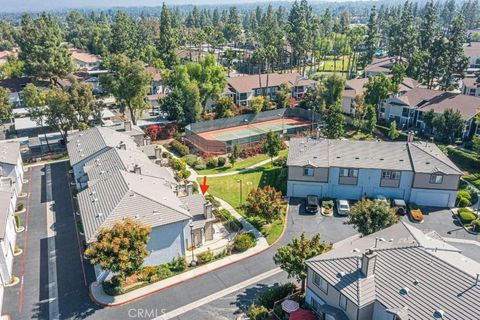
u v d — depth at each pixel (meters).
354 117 89.44
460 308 26.66
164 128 85.12
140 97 85.44
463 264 31.25
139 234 37.09
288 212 54.53
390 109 90.06
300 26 144.00
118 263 35.81
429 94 88.38
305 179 57.69
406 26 132.00
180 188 56.88
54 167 70.31
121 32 144.12
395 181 56.00
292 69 157.38
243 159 74.19
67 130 78.25
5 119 92.00
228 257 44.38
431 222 51.97
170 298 38.00
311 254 36.72
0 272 39.25
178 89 90.50
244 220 52.34
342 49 179.88
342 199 57.25
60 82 120.69
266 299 36.59
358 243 36.22
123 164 51.75
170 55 138.50
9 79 121.06
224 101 93.88
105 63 121.12
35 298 38.12
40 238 48.22
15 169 59.00
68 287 39.62
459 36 105.69
